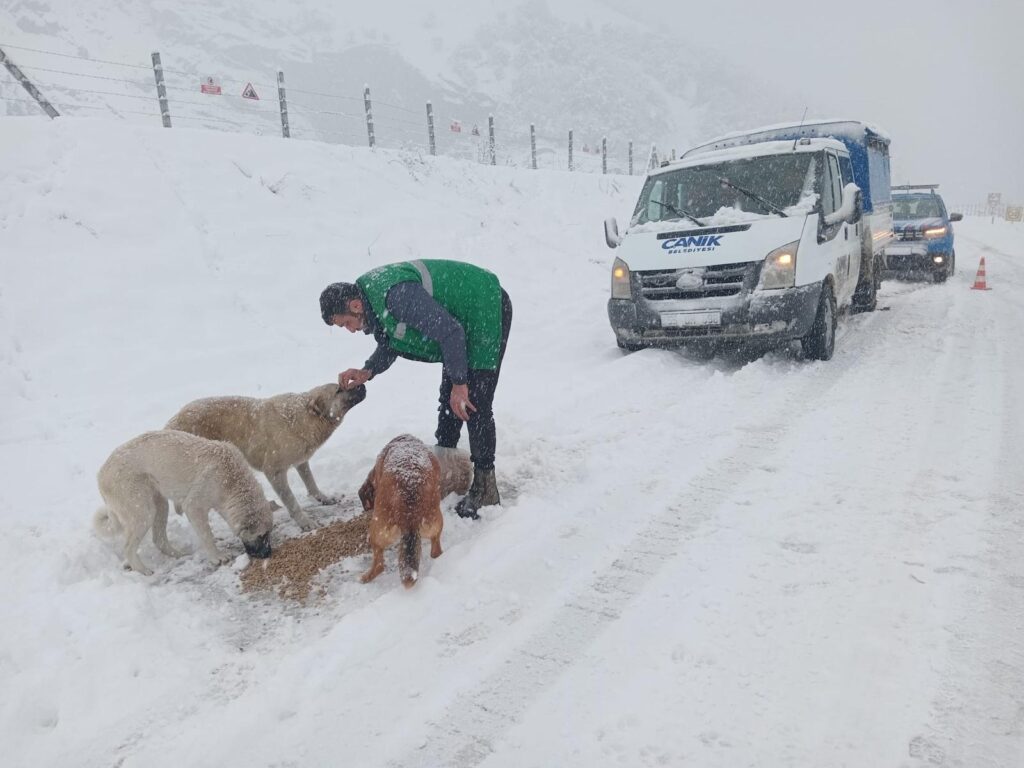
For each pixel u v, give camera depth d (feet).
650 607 11.34
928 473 15.52
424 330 13.56
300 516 15.46
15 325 25.25
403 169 49.80
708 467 16.90
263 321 29.91
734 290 25.20
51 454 19.38
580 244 51.88
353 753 8.71
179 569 13.83
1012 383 21.76
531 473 17.25
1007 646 9.76
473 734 8.90
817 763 8.05
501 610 11.51
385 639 10.85
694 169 29.58
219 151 39.73
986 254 68.23
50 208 30.27
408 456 12.91
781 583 11.68
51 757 8.89
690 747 8.42
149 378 24.57
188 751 8.87
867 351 27.63
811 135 34.27
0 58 37.96
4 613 11.92
